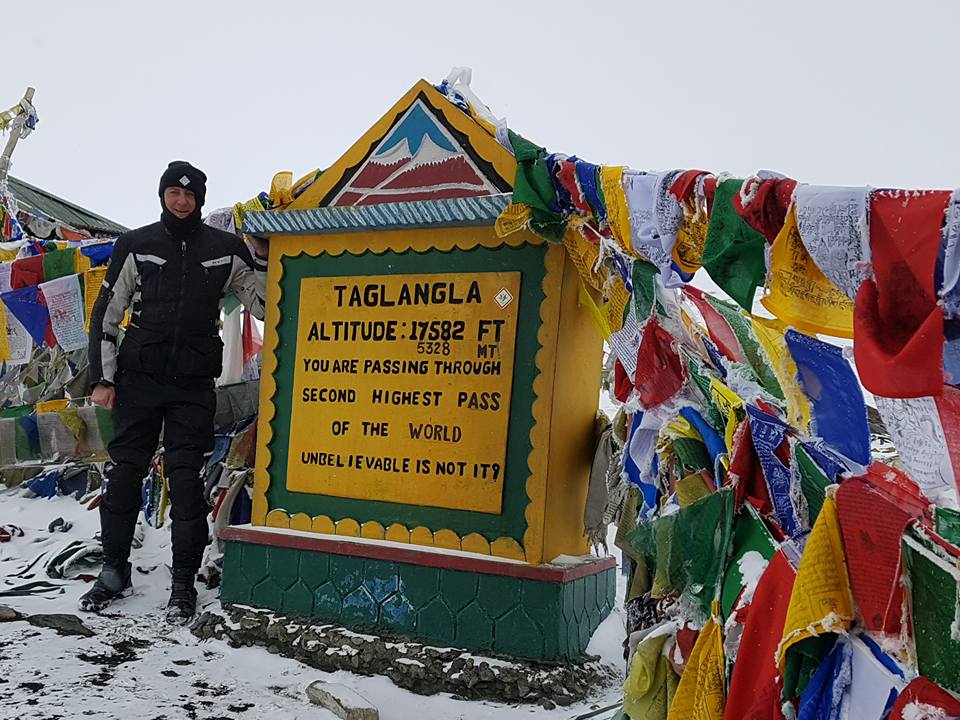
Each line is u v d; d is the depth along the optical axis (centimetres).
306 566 393
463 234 381
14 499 644
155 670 349
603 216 311
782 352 226
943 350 159
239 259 448
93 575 485
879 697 164
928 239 163
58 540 543
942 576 154
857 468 188
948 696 153
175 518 430
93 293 543
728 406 232
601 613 389
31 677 331
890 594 165
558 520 366
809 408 213
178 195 433
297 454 413
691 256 261
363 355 400
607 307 326
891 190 173
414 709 322
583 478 384
